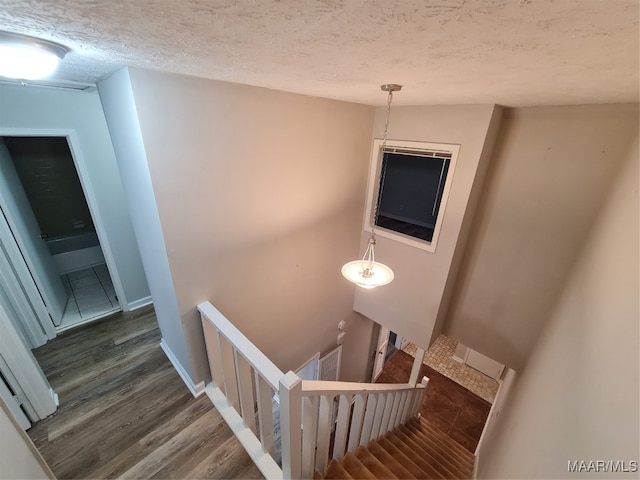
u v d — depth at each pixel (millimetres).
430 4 508
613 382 763
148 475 1723
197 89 1579
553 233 2488
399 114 2809
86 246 4785
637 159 1558
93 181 2795
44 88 2340
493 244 2854
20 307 2590
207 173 1781
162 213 1646
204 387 2270
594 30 597
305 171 2439
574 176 2287
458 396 4766
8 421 1056
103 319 3176
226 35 743
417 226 3205
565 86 1335
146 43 834
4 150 3191
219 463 1789
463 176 2545
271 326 2729
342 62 1025
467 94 1771
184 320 1978
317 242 2879
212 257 2000
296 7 542
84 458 1799
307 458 1604
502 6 502
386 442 2492
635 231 1048
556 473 895
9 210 2506
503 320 3002
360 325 4344
